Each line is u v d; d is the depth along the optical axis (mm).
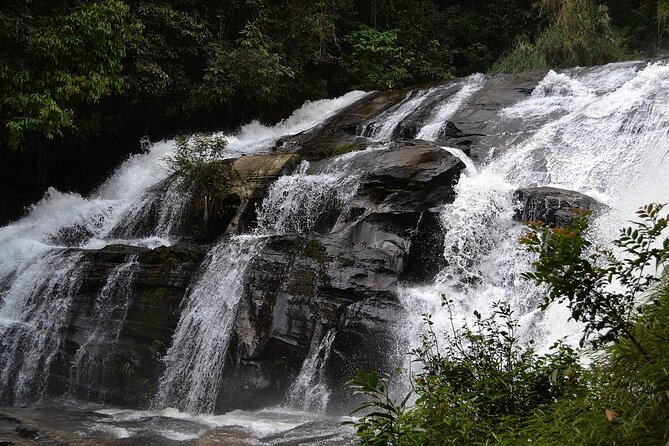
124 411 9391
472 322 8188
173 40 18672
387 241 9641
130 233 13977
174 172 14742
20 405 10344
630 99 11445
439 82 17172
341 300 8664
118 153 20000
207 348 9445
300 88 20578
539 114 12922
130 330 10438
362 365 8289
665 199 9016
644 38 22375
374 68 21266
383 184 10445
